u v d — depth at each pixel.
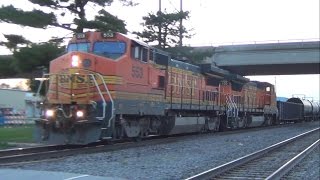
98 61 20.81
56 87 20.89
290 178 13.85
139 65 23.08
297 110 67.69
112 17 34.16
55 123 20.20
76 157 17.30
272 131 39.78
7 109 56.62
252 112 45.94
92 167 14.84
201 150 21.55
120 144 21.97
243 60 59.84
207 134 33.12
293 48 57.69
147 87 23.95
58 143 20.44
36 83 30.41
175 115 28.45
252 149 22.69
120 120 21.53
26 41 33.03
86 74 20.55
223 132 36.28
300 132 39.06
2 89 62.69
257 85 49.03
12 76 33.84
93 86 20.48
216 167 14.51
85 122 19.81
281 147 23.95
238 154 20.28
